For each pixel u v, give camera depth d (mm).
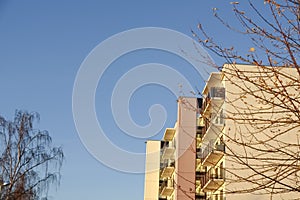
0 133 31859
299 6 9406
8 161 31172
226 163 32125
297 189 9727
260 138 29062
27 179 30797
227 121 29469
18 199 29688
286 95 9539
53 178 31766
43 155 31953
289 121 9773
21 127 32344
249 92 9992
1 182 30625
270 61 9609
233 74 9930
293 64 9422
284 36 9492
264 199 31516
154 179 57781
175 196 40688
